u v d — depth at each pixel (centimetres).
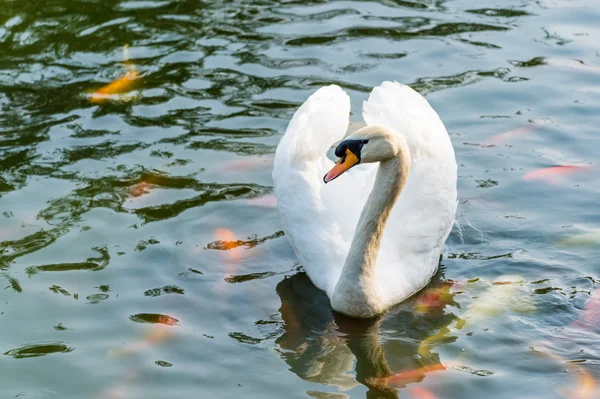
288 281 1284
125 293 1238
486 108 1678
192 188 1468
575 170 1496
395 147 1143
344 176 1357
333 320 1216
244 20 2039
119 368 1096
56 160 1547
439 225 1288
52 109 1709
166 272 1282
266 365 1106
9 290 1235
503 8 2055
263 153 1562
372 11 2064
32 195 1449
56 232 1359
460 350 1134
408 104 1372
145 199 1439
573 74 1772
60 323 1177
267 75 1802
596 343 1133
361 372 1097
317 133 1337
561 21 1980
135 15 2081
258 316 1204
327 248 1276
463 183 1485
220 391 1056
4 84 1798
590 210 1403
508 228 1381
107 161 1541
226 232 1373
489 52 1862
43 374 1086
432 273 1297
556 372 1081
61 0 2164
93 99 1741
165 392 1055
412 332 1185
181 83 1789
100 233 1359
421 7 2080
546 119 1638
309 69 1819
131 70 1841
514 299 1227
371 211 1178
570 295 1226
